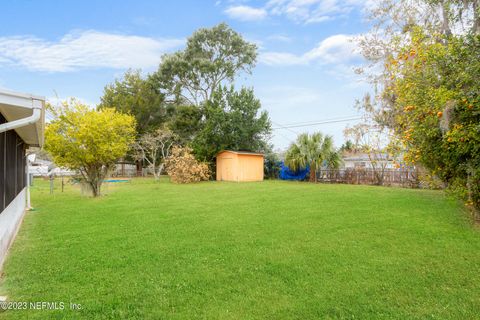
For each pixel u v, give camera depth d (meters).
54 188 16.36
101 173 12.41
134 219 7.14
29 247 5.05
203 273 3.80
